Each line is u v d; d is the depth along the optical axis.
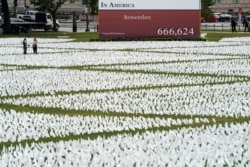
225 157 23.58
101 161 23.14
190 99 38.53
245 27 129.62
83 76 50.69
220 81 47.16
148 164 22.69
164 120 31.41
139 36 103.38
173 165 22.50
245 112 33.97
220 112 33.88
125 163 22.78
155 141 26.33
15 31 129.25
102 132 28.80
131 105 36.41
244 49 79.19
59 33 130.25
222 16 188.75
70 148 25.39
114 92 41.72
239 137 27.06
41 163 23.14
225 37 108.69
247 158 23.52
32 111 34.91
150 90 42.44
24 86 45.06
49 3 141.88
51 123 31.14
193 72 53.28
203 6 179.50
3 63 62.31
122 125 30.30
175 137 27.06
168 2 102.50
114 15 103.25
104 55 71.06
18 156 24.22
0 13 156.88
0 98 39.78
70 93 41.59
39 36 117.81
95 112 34.34
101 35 103.81
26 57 69.50
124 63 61.41
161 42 96.31
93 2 137.12
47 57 69.25
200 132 28.17
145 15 103.00
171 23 102.69
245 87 43.62
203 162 22.89
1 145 26.73
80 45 90.12
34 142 27.00
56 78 49.50
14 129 29.70
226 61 62.75
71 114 33.75
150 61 63.34
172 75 51.19
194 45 88.19
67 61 63.97
